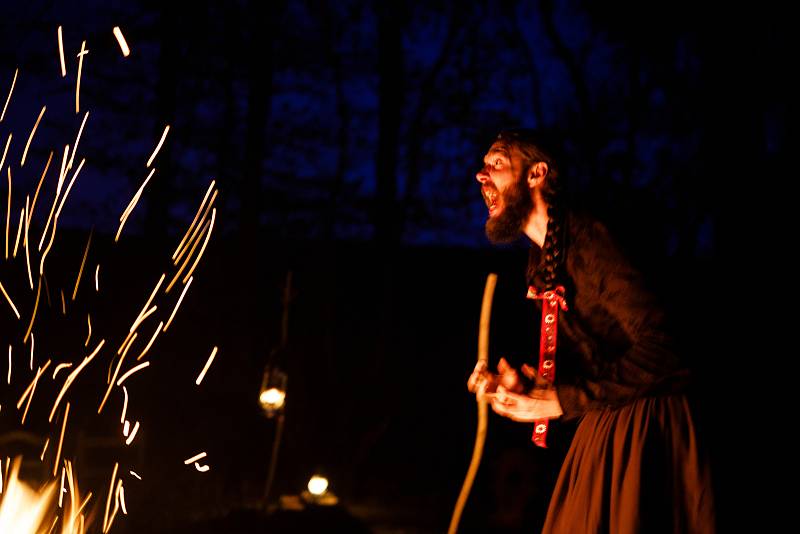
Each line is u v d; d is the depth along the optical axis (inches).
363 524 327.9
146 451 368.2
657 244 91.0
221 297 523.8
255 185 519.8
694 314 88.9
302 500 363.6
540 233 99.8
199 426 457.7
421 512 394.3
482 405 103.1
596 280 89.8
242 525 307.9
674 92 452.4
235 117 544.4
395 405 520.4
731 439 90.1
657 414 88.8
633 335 88.7
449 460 567.2
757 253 291.1
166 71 494.0
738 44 324.2
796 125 315.9
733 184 314.5
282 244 576.1
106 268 499.8
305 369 561.0
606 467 89.9
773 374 181.8
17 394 444.1
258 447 447.5
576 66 513.7
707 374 88.3
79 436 336.2
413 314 605.9
